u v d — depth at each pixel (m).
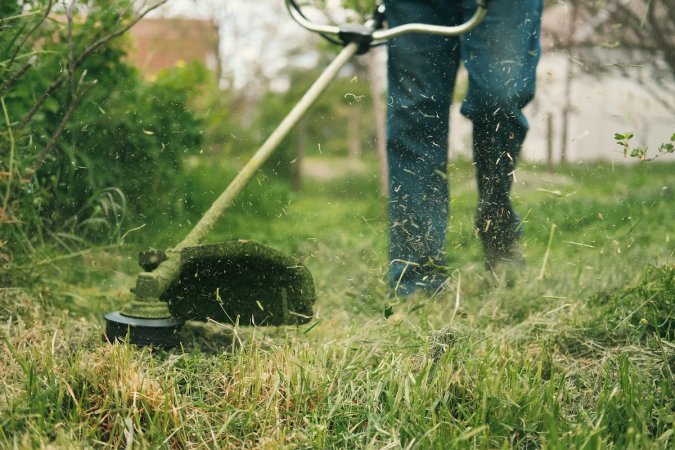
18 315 2.16
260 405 1.51
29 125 2.88
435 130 2.69
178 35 7.83
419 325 2.13
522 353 1.90
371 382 1.58
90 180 3.07
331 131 10.73
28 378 1.52
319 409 1.50
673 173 5.93
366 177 9.00
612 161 3.00
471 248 2.95
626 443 1.31
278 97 9.47
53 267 2.70
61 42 3.20
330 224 5.17
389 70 2.72
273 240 4.17
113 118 3.38
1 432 1.31
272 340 1.95
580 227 3.90
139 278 1.82
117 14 3.30
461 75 8.66
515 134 2.58
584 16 5.21
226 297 1.98
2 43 2.55
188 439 1.41
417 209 2.63
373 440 1.34
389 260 2.64
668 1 5.52
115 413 1.43
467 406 1.50
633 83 5.42
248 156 7.38
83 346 1.91
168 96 3.90
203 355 1.79
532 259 3.17
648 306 2.08
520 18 2.53
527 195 4.20
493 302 2.37
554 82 5.02
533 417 1.43
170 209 3.65
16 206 2.52
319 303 2.55
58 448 1.28
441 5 2.65
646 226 3.84
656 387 1.62
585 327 2.05
